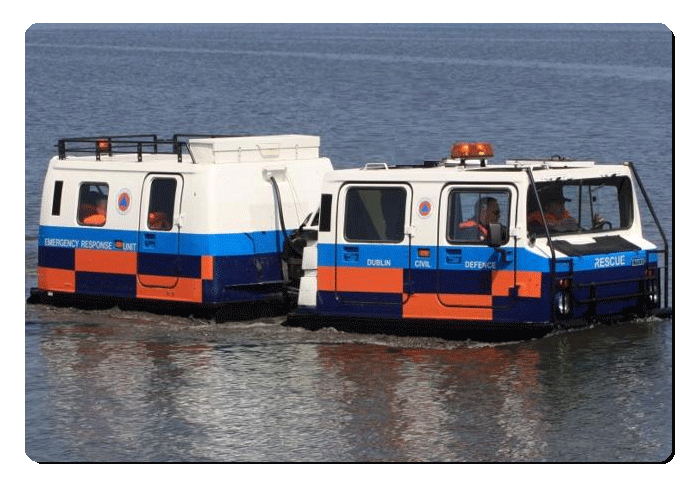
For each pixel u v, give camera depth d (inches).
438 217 1122.7
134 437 911.7
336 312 1166.3
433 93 4183.1
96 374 1063.0
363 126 3021.7
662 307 1216.2
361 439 900.0
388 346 1130.7
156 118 3341.5
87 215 1280.8
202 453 879.1
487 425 924.0
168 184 1233.4
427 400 978.1
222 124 3152.1
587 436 900.0
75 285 1286.9
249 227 1230.9
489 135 2783.0
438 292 1124.5
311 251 1188.5
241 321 1230.9
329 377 1040.2
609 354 1082.7
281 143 1257.4
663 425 919.7
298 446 888.3
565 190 1139.3
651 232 1544.0
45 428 932.6
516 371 1045.8
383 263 1143.6
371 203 1148.5
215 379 1043.9
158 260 1236.5
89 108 3649.1
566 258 1100.5
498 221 1107.3
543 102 3762.3
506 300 1102.4
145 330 1206.9
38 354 1125.1
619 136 2721.5
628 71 5541.3
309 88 4468.5
